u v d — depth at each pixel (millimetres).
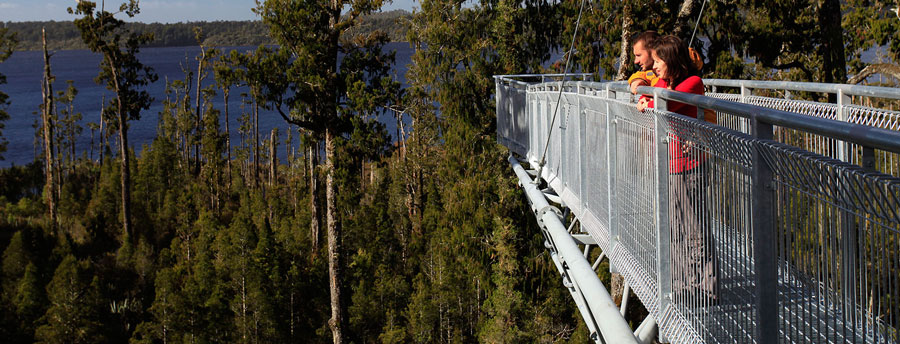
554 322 32062
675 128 3391
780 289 2389
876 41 17781
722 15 17281
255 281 42812
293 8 30156
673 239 3549
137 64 52375
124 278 48500
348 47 32344
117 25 51188
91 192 75688
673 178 3477
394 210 52250
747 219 2590
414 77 32719
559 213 7922
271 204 63719
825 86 4578
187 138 84312
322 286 45375
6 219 58469
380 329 43781
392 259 48750
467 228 29891
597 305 4688
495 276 31219
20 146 151375
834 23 15797
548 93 8188
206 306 41375
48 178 69188
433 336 40531
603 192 5289
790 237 2264
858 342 1918
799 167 2111
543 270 30297
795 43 17766
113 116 52375
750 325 2623
